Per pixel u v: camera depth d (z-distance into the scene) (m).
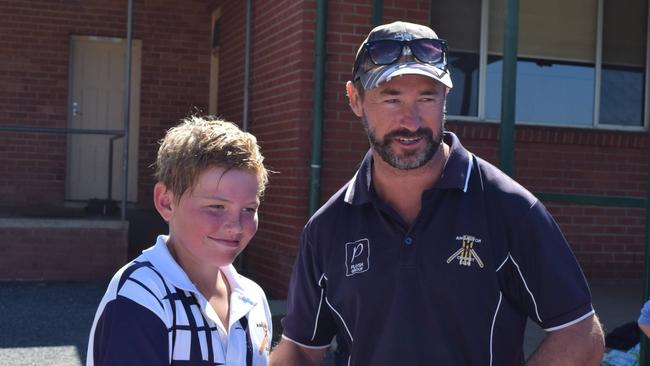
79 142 10.06
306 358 2.57
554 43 7.57
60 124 9.77
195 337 1.89
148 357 1.79
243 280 2.17
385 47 2.23
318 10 6.41
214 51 9.84
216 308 2.03
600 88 7.66
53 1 9.71
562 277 2.15
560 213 7.47
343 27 6.51
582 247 7.52
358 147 6.54
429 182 2.29
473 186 2.26
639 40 7.75
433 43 2.25
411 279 2.23
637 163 7.61
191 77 10.06
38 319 6.17
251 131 7.94
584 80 7.64
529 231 2.18
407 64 2.21
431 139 2.24
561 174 7.39
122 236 7.93
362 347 2.33
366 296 2.29
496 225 2.21
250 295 2.13
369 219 2.34
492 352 2.23
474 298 2.20
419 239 2.24
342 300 2.36
